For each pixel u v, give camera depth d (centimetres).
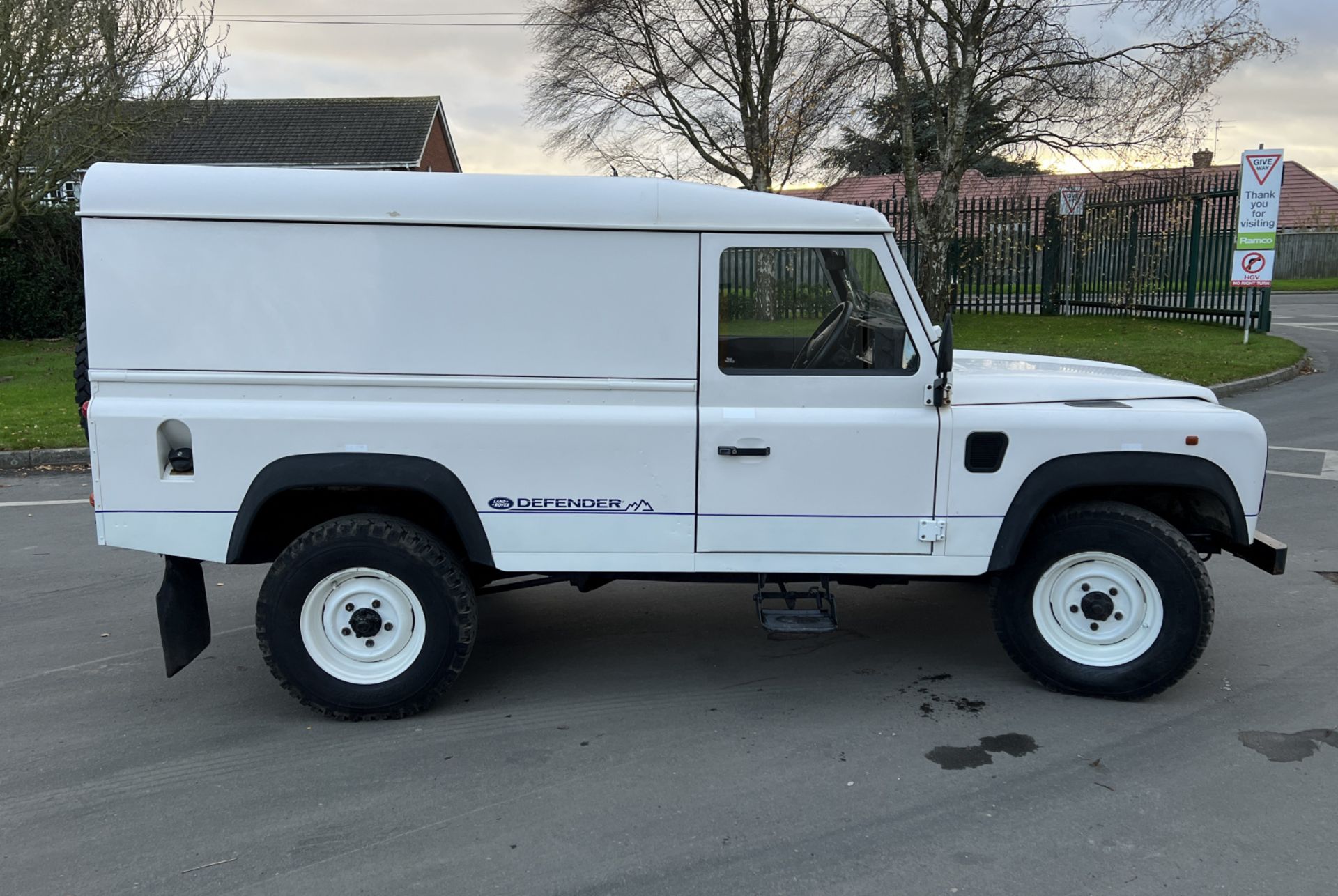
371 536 374
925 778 339
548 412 372
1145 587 385
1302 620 484
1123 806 318
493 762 355
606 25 1878
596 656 461
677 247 365
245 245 358
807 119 1608
